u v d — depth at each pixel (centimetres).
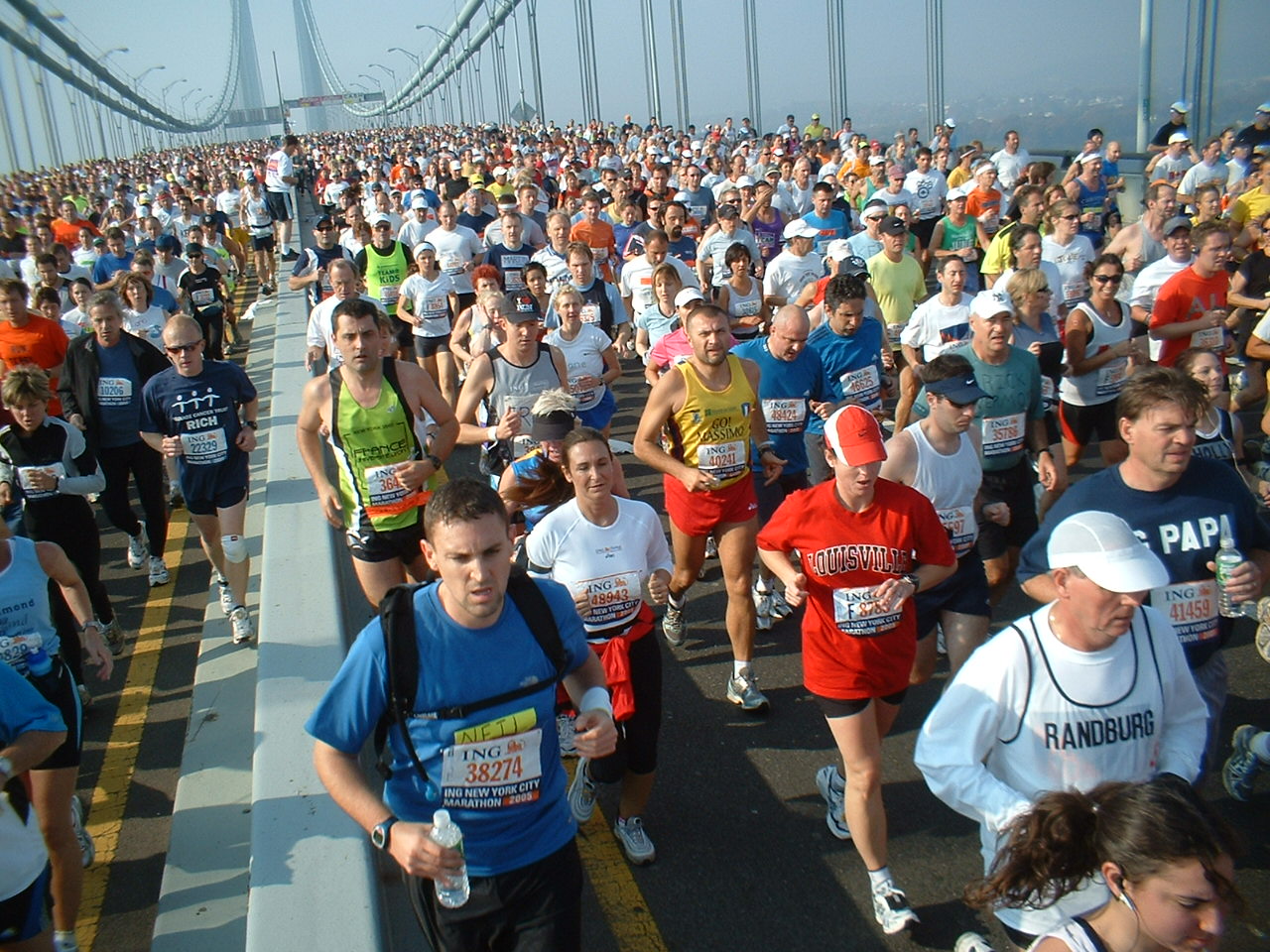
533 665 282
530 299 612
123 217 2039
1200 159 1636
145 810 493
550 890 290
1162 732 304
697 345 519
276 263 2256
